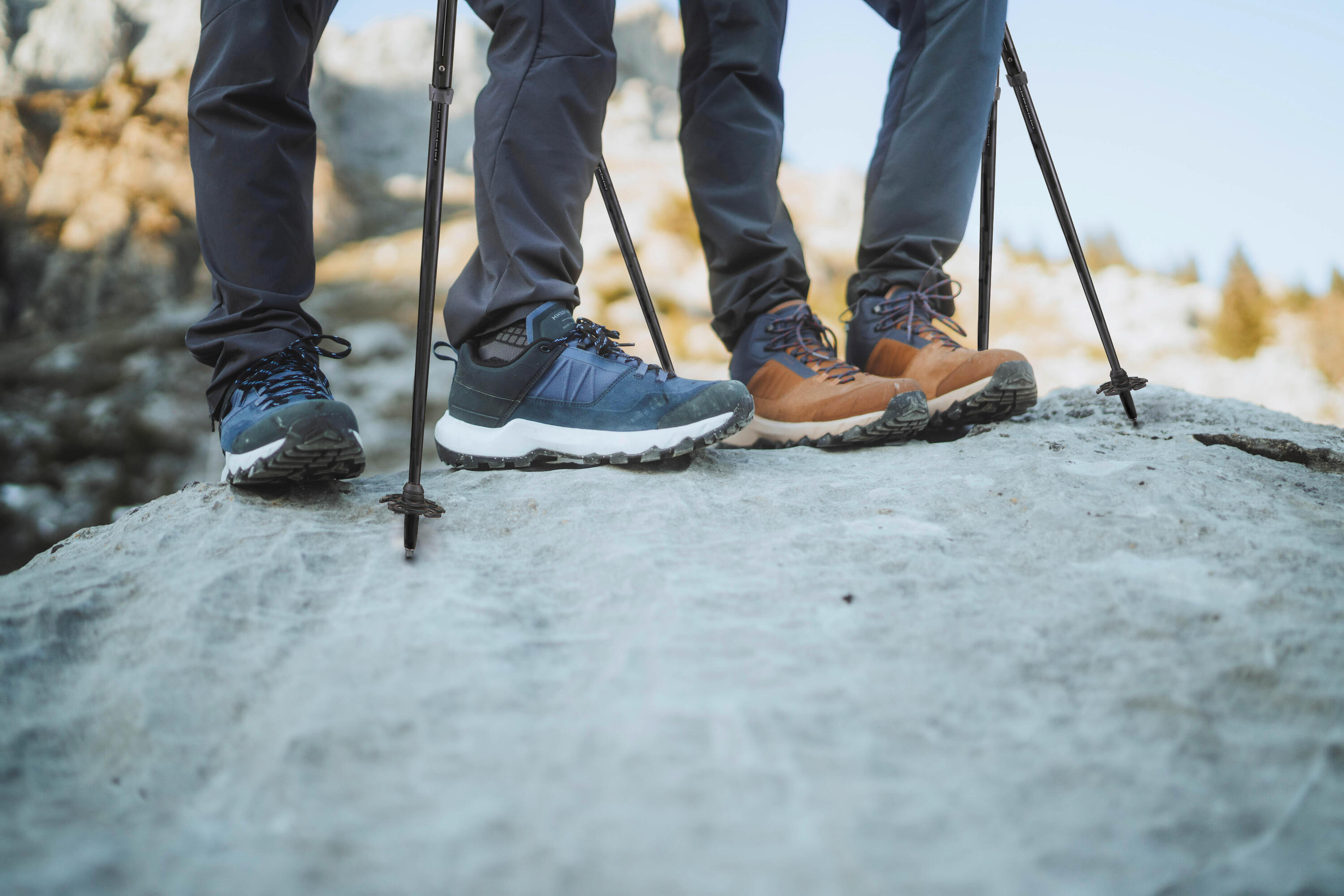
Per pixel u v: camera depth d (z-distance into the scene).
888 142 1.85
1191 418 1.78
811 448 1.73
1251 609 0.89
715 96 1.76
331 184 32.78
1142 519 1.12
